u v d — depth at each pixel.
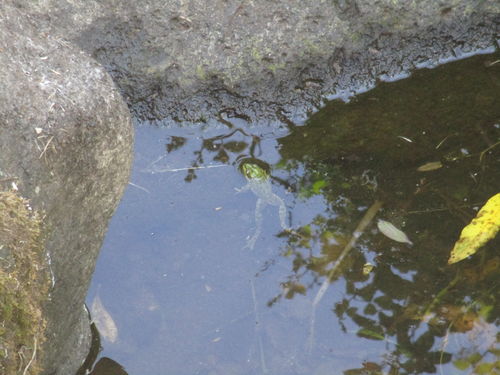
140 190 2.04
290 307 1.92
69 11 2.00
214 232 2.00
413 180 2.05
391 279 1.94
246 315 1.92
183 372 1.86
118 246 1.98
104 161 1.72
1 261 1.60
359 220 2.01
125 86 2.09
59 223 1.68
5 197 1.62
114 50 2.06
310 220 2.02
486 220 1.96
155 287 1.94
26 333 1.64
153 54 2.06
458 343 1.87
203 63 2.07
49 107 1.67
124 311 1.91
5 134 1.64
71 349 1.81
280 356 1.87
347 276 1.95
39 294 1.66
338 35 2.09
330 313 1.91
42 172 1.65
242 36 2.05
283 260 1.97
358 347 1.87
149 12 2.02
